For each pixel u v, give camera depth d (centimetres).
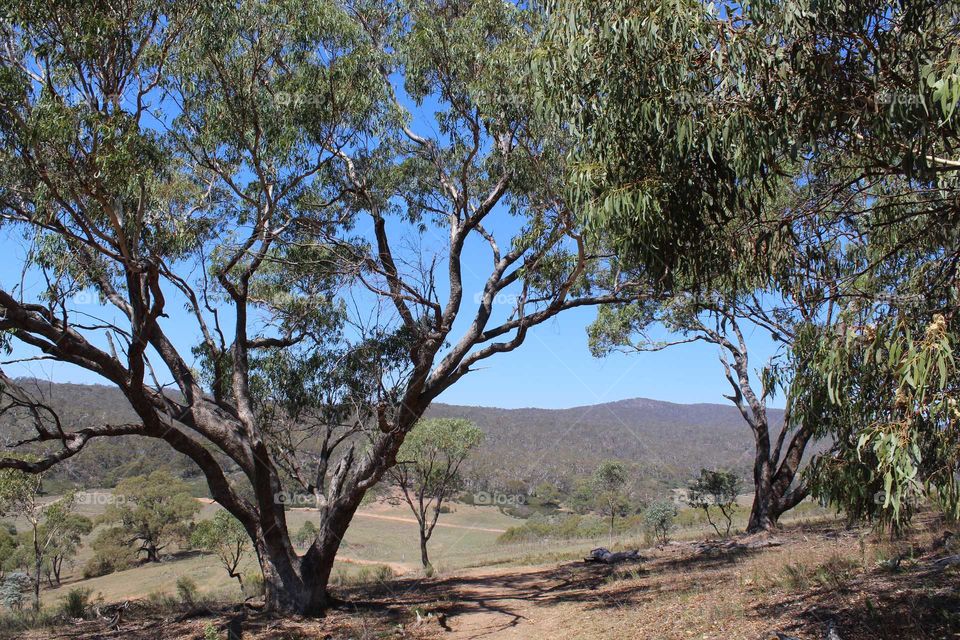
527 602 1127
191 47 888
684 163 493
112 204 777
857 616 618
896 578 743
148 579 3675
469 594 1280
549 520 4259
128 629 1068
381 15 1191
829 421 466
